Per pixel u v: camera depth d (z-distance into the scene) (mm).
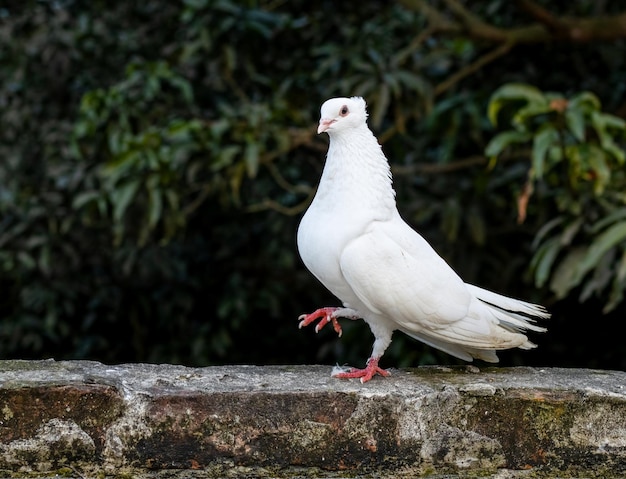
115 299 7887
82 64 7727
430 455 3188
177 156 6016
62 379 3107
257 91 7242
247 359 7957
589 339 7172
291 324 7887
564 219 5336
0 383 3039
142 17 7629
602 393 3197
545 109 5129
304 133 6328
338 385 3242
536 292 6703
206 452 3109
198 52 6887
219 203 7480
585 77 7105
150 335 8055
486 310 3520
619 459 3219
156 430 3084
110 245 7590
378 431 3156
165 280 7785
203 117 7062
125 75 7445
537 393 3197
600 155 5016
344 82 6262
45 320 7793
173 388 3156
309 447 3139
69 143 7258
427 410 3172
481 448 3205
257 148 5945
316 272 3518
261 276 7676
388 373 3416
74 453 3061
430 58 6438
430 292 3381
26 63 7777
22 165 7922
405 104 6398
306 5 7402
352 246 3357
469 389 3195
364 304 3418
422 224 6992
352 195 3428
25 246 7453
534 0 7262
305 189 6484
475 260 6672
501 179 6242
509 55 7086
